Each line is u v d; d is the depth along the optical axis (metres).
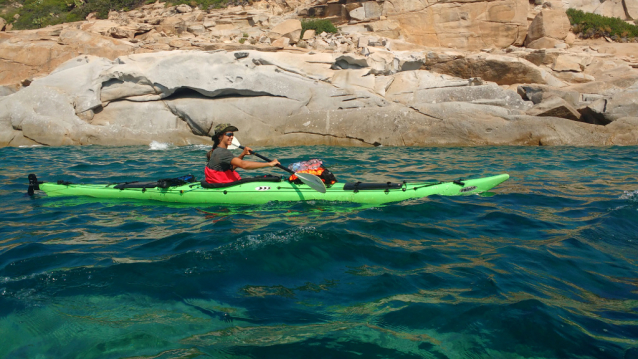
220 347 2.72
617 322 2.97
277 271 3.73
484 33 19.39
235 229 4.73
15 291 3.40
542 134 12.51
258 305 3.21
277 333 2.86
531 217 5.20
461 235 4.62
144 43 19.41
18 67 17.61
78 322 2.99
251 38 19.23
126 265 3.80
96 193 6.48
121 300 3.27
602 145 12.28
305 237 4.33
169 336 2.84
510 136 12.66
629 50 18.86
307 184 5.86
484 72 16.02
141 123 14.04
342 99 13.97
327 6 21.27
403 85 14.95
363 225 4.83
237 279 3.59
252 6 23.44
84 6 26.95
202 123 13.74
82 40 18.11
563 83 15.73
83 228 5.00
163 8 24.73
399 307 3.15
